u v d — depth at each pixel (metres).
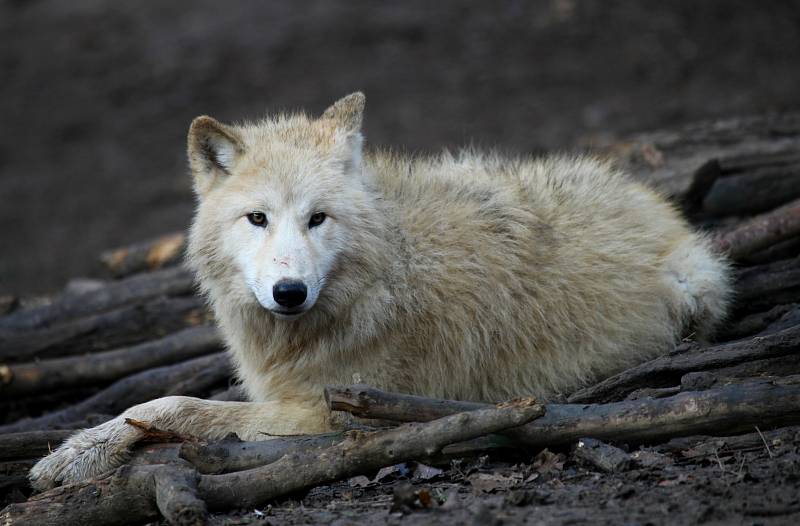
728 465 7.57
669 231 10.54
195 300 12.77
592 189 10.58
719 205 12.76
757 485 7.10
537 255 9.65
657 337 9.91
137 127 29.94
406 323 9.19
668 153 13.43
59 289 22.47
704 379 8.50
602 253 9.91
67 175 28.34
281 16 34.34
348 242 8.88
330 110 9.45
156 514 7.66
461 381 9.46
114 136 29.81
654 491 7.21
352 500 7.80
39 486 8.66
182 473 7.55
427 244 9.31
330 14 34.06
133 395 11.30
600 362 9.73
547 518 6.83
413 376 9.36
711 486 7.11
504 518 6.88
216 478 7.73
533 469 7.95
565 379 9.67
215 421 8.90
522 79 29.33
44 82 32.59
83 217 26.34
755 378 8.48
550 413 8.06
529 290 9.55
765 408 7.79
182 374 11.38
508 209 9.78
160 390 11.31
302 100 29.33
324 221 8.81
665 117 25.11
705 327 10.17
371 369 9.25
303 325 9.11
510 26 32.41
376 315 9.04
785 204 12.59
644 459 7.77
